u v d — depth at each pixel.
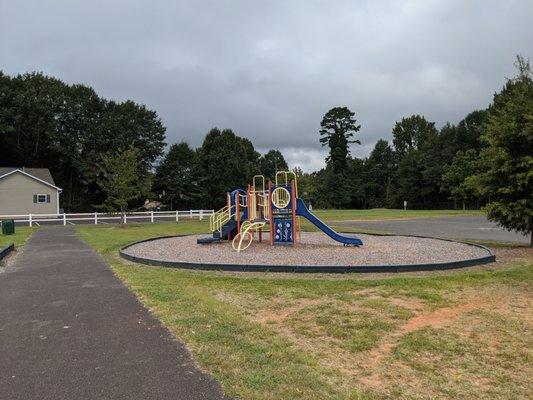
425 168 79.62
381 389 4.09
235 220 16.47
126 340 5.36
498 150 14.85
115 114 68.62
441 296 7.66
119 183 31.86
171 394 3.92
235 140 75.38
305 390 4.00
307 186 85.75
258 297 7.63
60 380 4.23
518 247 15.20
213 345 5.14
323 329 5.85
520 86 15.34
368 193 93.00
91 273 10.01
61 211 57.72
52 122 64.00
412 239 17.98
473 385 4.21
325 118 97.12
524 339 5.44
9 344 5.26
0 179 47.06
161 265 11.13
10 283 8.89
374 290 8.12
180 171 67.44
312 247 14.82
